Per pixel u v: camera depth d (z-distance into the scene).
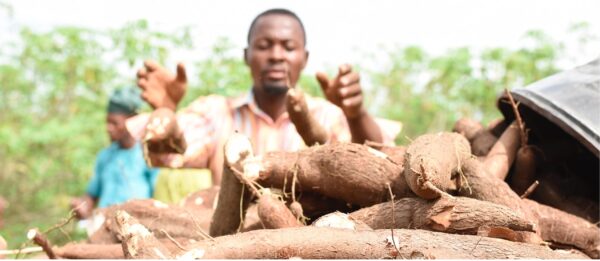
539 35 11.37
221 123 5.02
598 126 3.22
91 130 9.91
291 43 4.98
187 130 4.90
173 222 3.71
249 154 3.21
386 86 12.62
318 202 3.27
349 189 3.07
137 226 2.55
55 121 9.65
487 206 2.64
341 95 4.26
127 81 10.38
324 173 3.12
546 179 3.58
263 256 2.54
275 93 4.98
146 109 7.97
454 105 11.60
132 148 6.49
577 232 2.98
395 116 11.89
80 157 9.40
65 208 9.30
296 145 5.02
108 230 3.89
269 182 3.24
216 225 3.37
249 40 5.12
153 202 3.90
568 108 3.32
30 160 9.77
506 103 3.75
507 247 2.53
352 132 4.50
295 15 5.14
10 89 10.83
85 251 3.57
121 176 6.38
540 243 2.73
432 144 2.89
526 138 3.47
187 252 2.53
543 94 3.45
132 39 9.55
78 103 10.53
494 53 11.34
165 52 9.53
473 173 3.02
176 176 5.56
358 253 2.50
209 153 4.98
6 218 8.96
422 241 2.51
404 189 2.93
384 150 3.41
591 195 3.71
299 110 3.76
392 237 2.46
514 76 11.41
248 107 5.06
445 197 2.69
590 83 3.37
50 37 10.44
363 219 2.86
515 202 2.93
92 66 10.19
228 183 3.27
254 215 3.47
